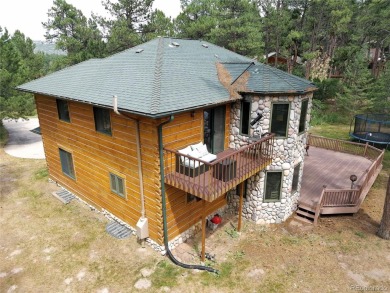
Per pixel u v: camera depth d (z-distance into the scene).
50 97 12.65
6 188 14.55
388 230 10.48
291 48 34.47
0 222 11.59
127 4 33.03
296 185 12.12
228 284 8.55
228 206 12.49
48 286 8.45
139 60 11.52
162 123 8.05
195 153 9.17
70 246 10.13
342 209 11.82
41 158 19.05
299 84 10.45
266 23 31.11
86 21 34.19
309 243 10.43
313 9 32.69
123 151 9.78
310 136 20.22
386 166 17.75
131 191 10.11
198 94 9.26
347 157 18.00
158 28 33.84
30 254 9.76
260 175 11.12
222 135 11.05
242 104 10.70
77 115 11.35
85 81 11.31
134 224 10.59
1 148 21.23
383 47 41.34
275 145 10.73
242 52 30.86
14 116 20.50
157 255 9.72
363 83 28.31
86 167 11.98
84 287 8.41
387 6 30.23
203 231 8.99
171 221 9.62
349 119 29.81
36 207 12.73
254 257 9.72
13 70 20.78
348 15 31.12
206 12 33.94
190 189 8.30
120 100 8.65
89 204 12.65
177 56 11.82
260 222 11.76
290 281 8.67
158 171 8.74
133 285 8.48
